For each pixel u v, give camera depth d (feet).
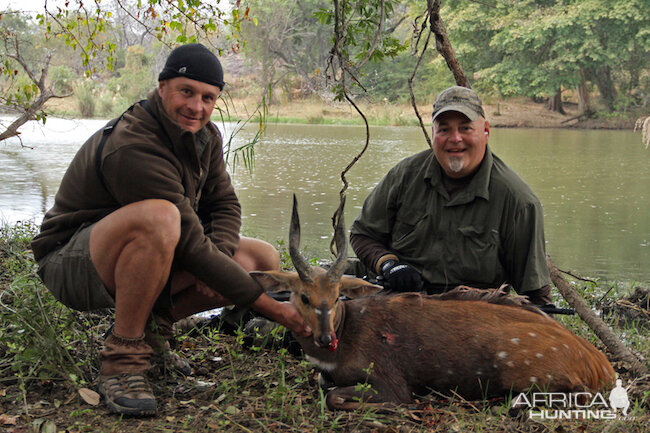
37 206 36.63
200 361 15.15
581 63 136.26
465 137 14.80
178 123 12.68
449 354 12.95
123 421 11.88
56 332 13.92
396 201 16.14
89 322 15.66
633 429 11.87
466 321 13.14
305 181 50.75
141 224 11.92
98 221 12.66
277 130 110.73
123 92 141.28
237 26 23.36
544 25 126.93
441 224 15.44
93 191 12.75
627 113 140.46
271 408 12.38
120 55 149.48
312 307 12.51
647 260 28.78
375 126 132.77
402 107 147.54
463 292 13.93
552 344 12.78
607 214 39.63
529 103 159.84
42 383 13.16
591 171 60.18
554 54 140.05
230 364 15.03
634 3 123.54
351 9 18.16
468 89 15.23
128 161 12.25
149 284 12.12
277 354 15.62
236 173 54.65
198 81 12.52
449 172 15.16
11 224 31.07
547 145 88.89
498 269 15.25
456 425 11.95
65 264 12.80
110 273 12.38
